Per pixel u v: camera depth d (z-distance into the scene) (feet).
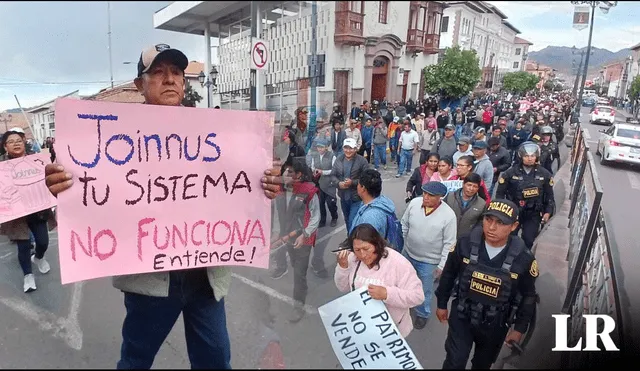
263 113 5.21
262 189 5.35
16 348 6.48
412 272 6.21
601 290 6.86
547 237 12.49
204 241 5.21
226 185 5.21
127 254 4.89
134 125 4.76
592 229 8.49
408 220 8.40
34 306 8.12
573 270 9.10
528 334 6.12
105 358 6.08
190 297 5.52
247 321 6.10
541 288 8.97
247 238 5.37
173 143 4.93
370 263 6.29
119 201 4.81
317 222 8.49
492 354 5.84
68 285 8.87
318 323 5.66
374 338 5.36
